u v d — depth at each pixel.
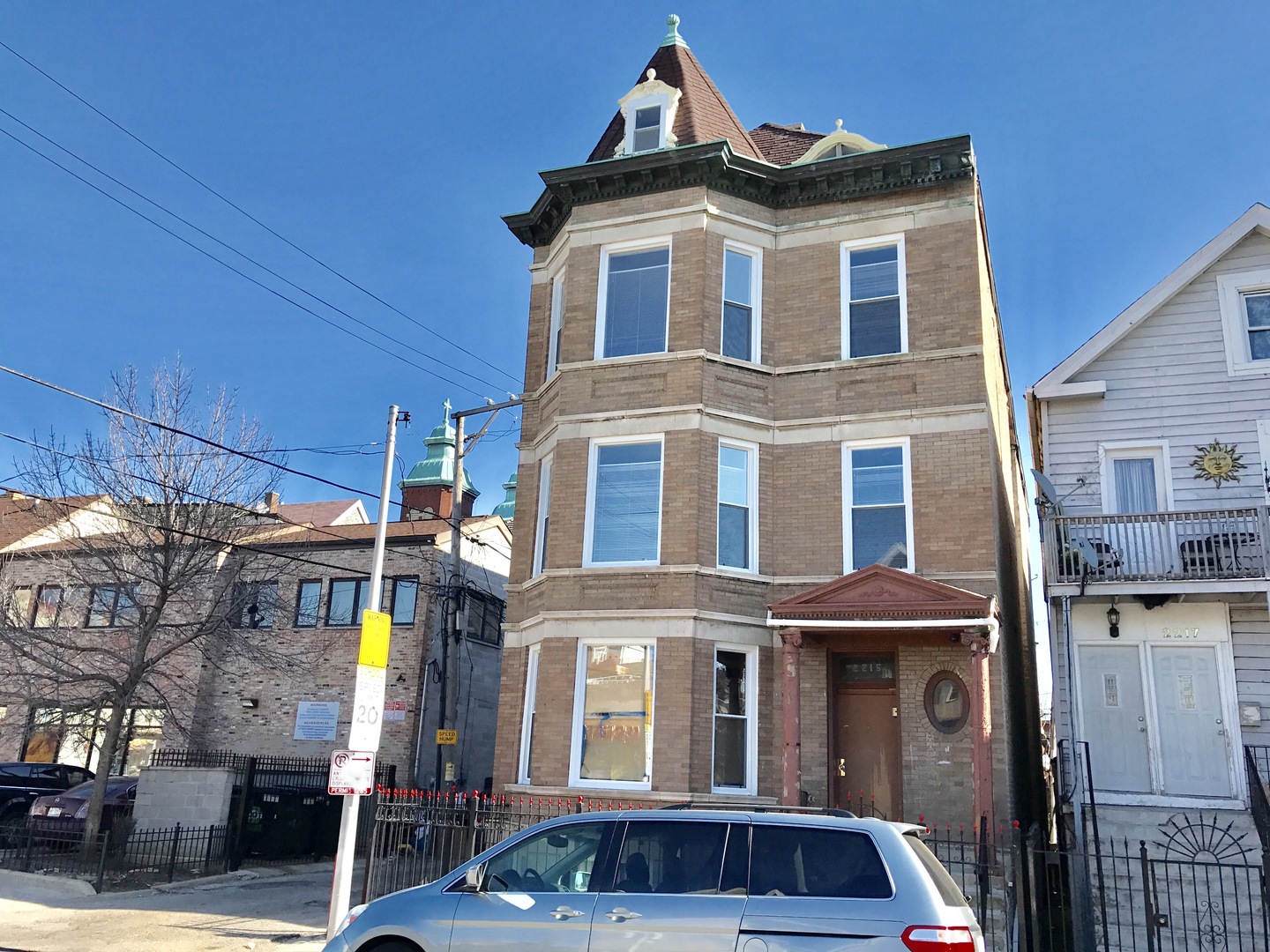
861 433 15.66
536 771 14.94
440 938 7.38
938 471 15.13
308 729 23.89
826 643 14.93
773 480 15.98
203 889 15.48
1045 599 15.20
